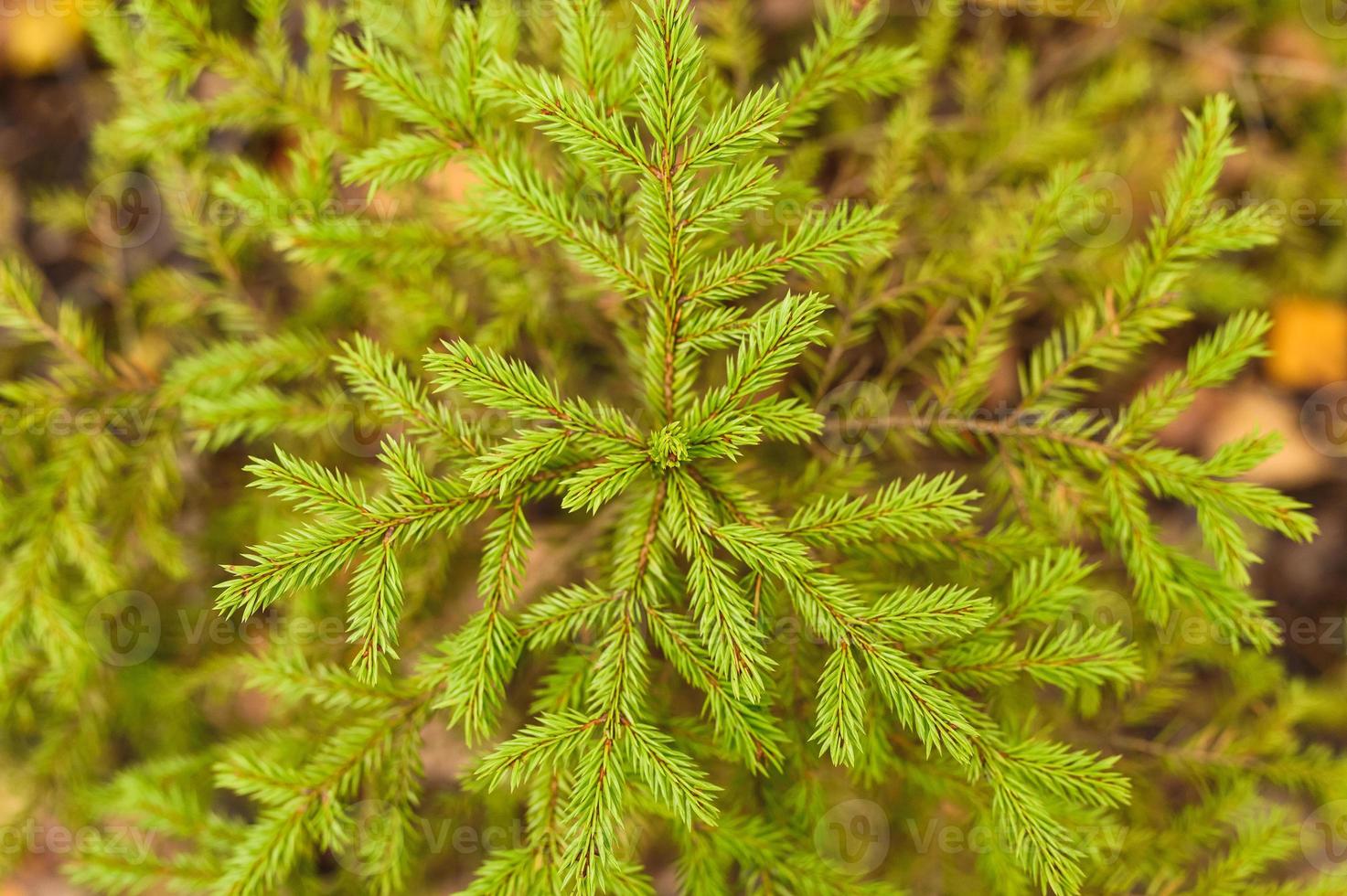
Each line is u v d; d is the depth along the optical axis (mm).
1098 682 782
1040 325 1109
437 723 937
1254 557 789
